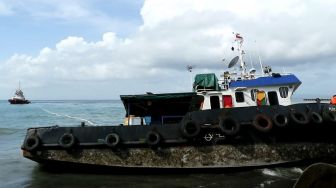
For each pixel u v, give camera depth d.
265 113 12.10
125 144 11.62
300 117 12.18
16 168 13.32
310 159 12.27
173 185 10.38
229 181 10.66
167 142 11.66
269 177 10.98
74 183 10.80
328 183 3.67
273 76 13.80
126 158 11.62
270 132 11.98
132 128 11.79
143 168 11.60
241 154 11.80
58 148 11.73
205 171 11.74
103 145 11.64
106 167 11.64
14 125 35.44
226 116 11.90
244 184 10.25
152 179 11.17
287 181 10.45
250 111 12.07
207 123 11.84
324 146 12.43
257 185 10.08
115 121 39.16
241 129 11.90
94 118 44.84
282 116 12.01
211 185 10.25
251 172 11.71
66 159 11.66
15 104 115.31
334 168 3.67
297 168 12.16
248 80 13.70
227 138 11.74
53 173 12.15
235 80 14.21
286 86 13.69
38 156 11.70
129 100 12.92
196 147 11.73
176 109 13.88
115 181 10.98
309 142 12.30
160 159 11.64
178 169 11.65
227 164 11.70
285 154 12.05
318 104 12.58
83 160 11.64
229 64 15.28
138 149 11.68
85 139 11.71
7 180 11.34
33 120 42.06
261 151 11.91
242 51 15.50
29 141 11.77
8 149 18.95
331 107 12.48
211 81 14.05
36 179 11.39
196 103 13.48
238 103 13.50
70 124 35.72
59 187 10.38
